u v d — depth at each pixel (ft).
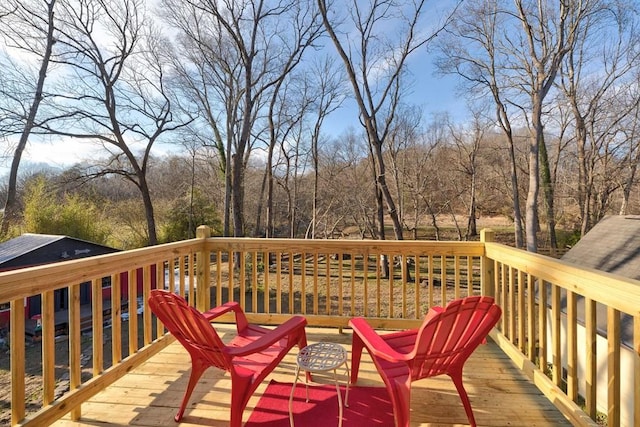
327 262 11.07
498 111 49.60
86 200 44.57
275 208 67.51
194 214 58.29
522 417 6.72
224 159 55.62
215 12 39.73
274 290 39.29
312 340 10.78
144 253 8.43
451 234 64.64
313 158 60.59
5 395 17.43
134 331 8.24
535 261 7.36
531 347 7.72
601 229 27.48
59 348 24.23
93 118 40.14
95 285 6.95
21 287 5.27
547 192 54.29
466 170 60.75
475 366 8.79
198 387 7.84
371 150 45.42
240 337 7.88
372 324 10.77
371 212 60.95
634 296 4.47
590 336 5.52
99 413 6.84
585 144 51.93
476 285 38.11
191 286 10.73
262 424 6.47
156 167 60.85
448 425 6.48
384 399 7.27
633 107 46.55
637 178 48.98
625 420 15.88
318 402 7.18
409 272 46.26
